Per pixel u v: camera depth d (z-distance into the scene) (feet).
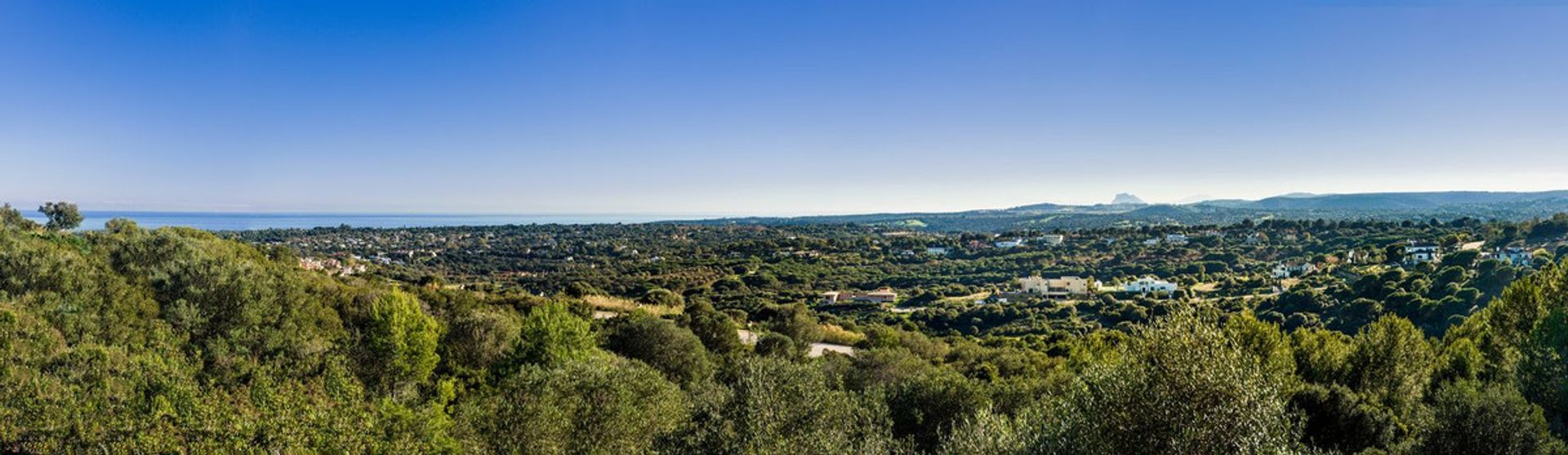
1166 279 394.93
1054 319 299.17
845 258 550.77
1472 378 102.01
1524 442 64.90
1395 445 73.41
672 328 155.74
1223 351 53.98
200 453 51.57
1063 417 60.03
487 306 196.85
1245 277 371.15
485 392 107.24
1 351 71.87
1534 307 111.86
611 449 69.82
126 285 115.85
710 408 81.20
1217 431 51.03
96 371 73.05
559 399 73.92
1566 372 85.87
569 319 127.85
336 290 165.89
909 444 80.64
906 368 134.31
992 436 64.13
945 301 358.84
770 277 460.14
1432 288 237.45
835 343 230.07
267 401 62.69
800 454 63.41
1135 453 53.31
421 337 108.88
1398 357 104.12
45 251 119.34
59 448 54.34
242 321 114.11
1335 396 82.02
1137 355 56.59
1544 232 345.10
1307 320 239.30
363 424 60.90
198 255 145.38
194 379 79.71
